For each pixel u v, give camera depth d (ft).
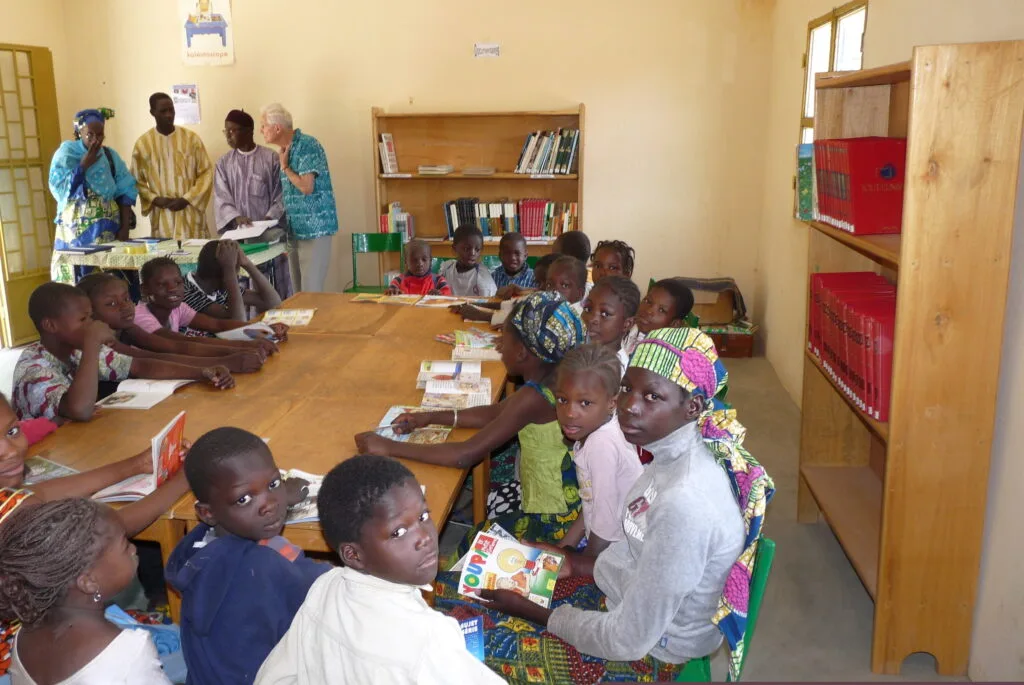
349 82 20.27
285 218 19.54
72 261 16.44
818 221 9.91
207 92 20.74
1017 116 6.86
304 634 3.94
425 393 8.54
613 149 19.89
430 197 20.72
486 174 19.47
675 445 5.09
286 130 18.62
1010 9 7.10
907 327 7.33
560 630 5.43
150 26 20.54
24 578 3.90
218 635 4.70
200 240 17.54
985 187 7.00
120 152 21.48
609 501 6.11
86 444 7.39
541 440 7.02
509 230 19.92
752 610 5.13
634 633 4.91
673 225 20.07
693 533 4.73
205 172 19.98
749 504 4.93
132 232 21.80
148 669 4.20
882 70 7.79
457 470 6.82
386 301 13.43
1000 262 7.11
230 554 4.78
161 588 7.89
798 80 16.14
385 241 18.02
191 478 4.83
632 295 8.53
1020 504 7.00
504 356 7.31
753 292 20.07
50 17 20.54
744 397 16.08
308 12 20.01
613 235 20.33
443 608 6.09
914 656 8.39
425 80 20.06
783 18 17.57
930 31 8.89
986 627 7.61
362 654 3.70
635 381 4.99
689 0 18.97
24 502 5.01
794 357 15.89
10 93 19.94
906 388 7.45
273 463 4.98
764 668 8.18
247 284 17.34
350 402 8.45
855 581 9.78
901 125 9.71
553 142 19.29
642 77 19.45
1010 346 7.25
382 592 3.88
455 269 15.44
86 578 4.03
